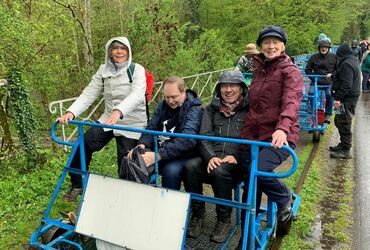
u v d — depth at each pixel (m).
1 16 6.56
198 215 3.54
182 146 3.42
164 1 12.71
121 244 3.03
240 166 3.47
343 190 5.36
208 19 22.66
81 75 10.18
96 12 11.88
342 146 6.80
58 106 7.39
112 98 3.97
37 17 8.60
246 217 2.84
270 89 3.20
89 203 3.25
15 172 5.63
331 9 21.33
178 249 2.82
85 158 3.95
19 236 4.03
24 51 7.26
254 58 3.38
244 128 3.44
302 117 7.64
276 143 2.69
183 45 12.45
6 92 6.12
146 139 3.77
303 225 4.27
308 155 6.85
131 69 3.88
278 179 3.28
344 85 6.41
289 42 19.92
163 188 2.96
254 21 20.11
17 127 5.95
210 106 3.70
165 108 3.74
